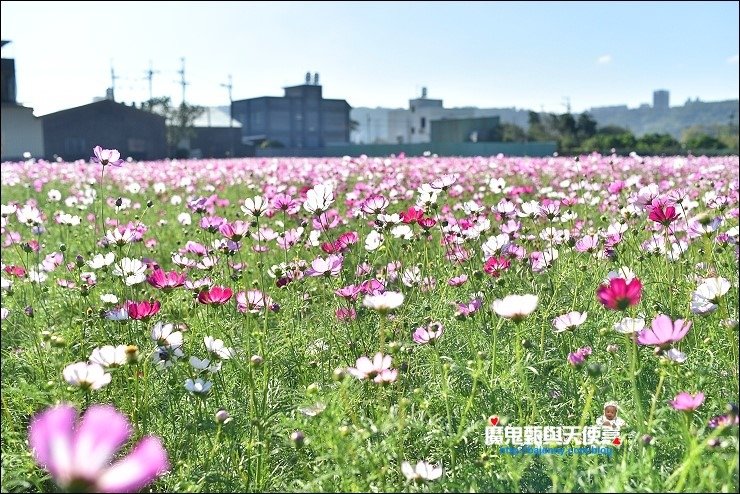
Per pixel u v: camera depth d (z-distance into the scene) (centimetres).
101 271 427
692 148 4784
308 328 330
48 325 382
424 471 201
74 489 74
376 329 321
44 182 1382
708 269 338
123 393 267
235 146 6072
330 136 9081
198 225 543
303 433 224
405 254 427
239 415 252
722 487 173
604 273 369
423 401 225
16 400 266
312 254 482
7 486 207
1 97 3544
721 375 249
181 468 218
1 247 620
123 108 4362
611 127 7869
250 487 217
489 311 329
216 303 301
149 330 287
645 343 205
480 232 403
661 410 203
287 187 977
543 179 1109
